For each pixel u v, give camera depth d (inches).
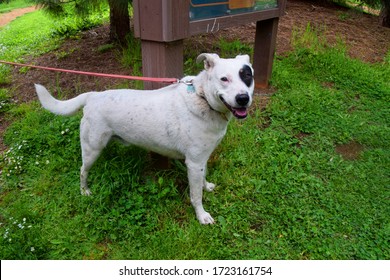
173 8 46.1
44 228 49.0
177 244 46.6
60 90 79.2
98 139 49.4
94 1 83.1
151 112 46.5
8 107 76.7
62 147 62.1
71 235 48.2
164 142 47.6
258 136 66.0
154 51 49.1
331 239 48.2
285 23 119.2
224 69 41.1
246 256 45.6
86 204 52.1
